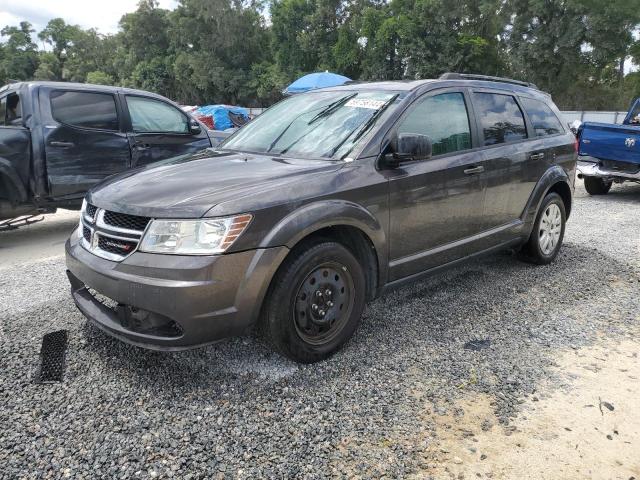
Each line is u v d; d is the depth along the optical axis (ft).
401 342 11.69
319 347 10.57
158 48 190.19
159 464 7.73
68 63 257.96
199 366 10.50
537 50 101.09
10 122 21.39
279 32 143.23
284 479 7.48
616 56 95.81
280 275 9.70
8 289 15.10
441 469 7.73
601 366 10.77
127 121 22.80
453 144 13.32
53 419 8.73
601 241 20.81
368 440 8.34
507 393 9.72
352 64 128.67
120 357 10.80
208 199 9.29
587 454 8.13
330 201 10.27
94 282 9.70
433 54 112.06
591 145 31.45
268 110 15.28
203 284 8.82
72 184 21.18
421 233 12.37
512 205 15.25
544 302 14.15
